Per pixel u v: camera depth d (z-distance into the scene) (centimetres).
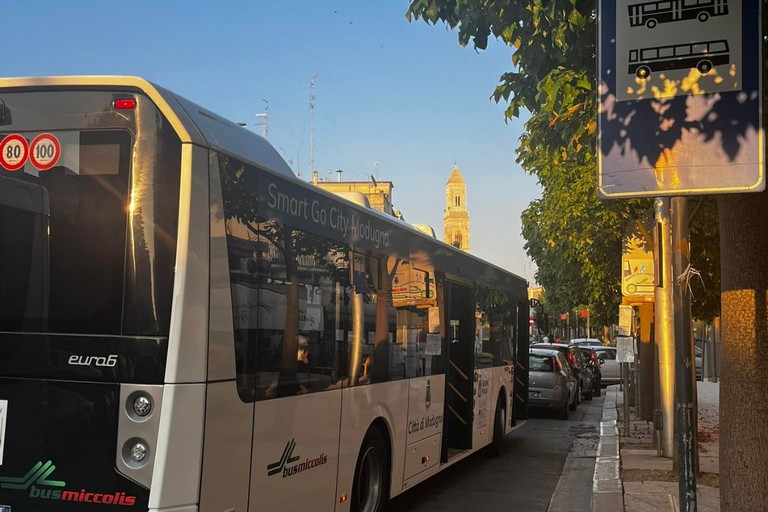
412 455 842
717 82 411
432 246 930
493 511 895
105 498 440
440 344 951
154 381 441
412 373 843
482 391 1167
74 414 449
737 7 409
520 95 732
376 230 743
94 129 471
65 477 446
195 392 447
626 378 1533
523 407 1491
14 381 459
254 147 557
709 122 411
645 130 419
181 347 444
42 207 472
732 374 554
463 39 691
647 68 420
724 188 407
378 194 6094
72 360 452
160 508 431
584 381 2634
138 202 460
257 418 510
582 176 1380
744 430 545
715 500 884
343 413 655
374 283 734
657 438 1303
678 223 429
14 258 470
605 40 426
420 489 1027
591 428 1773
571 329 6494
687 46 415
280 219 552
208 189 470
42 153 475
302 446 577
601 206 1405
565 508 912
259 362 514
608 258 1703
